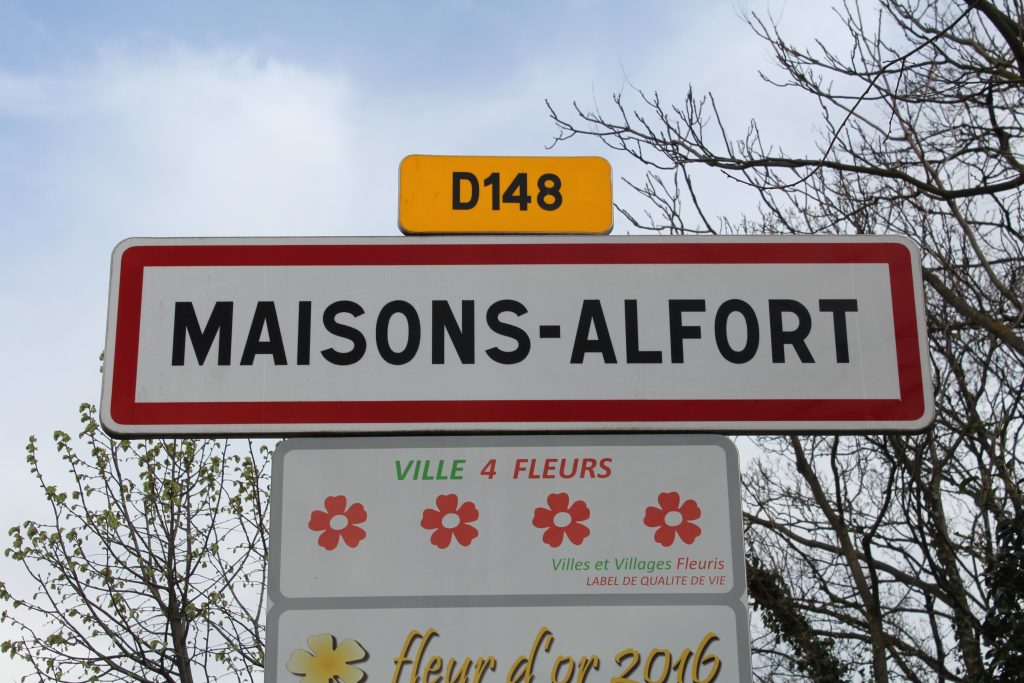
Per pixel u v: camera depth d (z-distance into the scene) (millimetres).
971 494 7234
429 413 2131
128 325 2199
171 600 10969
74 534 11219
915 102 7133
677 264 2260
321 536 2020
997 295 7668
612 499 2061
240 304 2217
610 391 2156
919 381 2203
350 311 2209
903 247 2293
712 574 2006
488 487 2062
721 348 2205
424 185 2344
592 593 1985
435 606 1973
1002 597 7035
